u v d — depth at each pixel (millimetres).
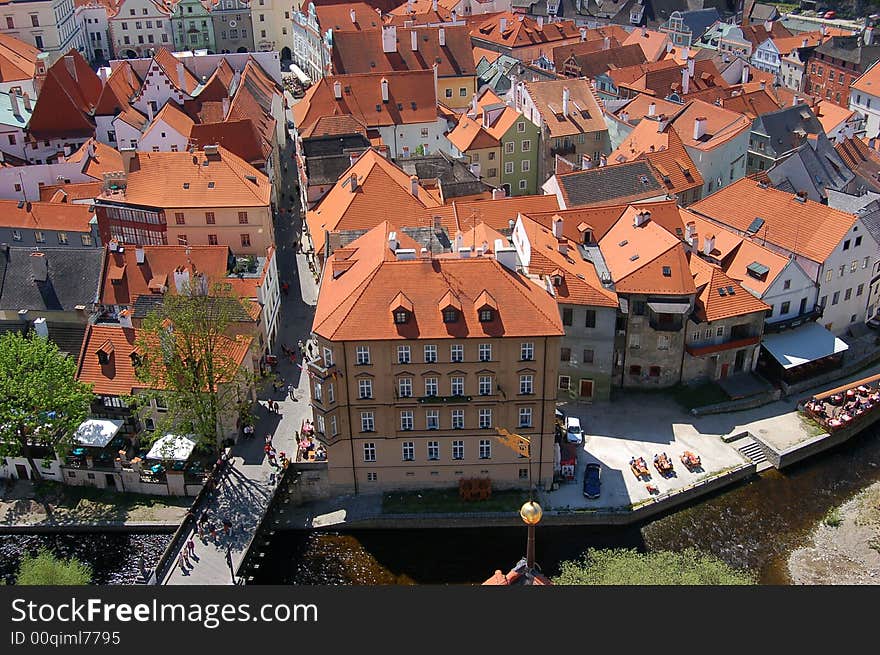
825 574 89625
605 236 118688
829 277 117938
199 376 97625
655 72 190375
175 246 116562
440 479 97500
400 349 90062
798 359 112188
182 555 87125
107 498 98812
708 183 152500
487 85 195125
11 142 175000
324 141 147625
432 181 136625
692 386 113062
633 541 93438
